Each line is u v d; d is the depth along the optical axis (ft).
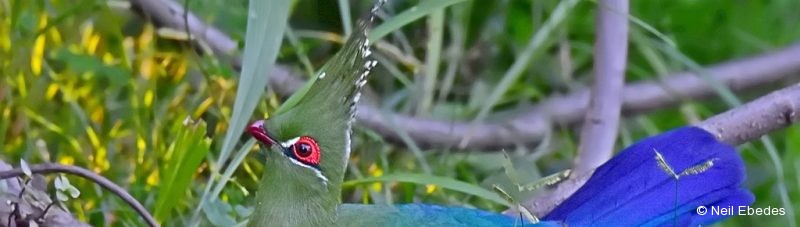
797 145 8.46
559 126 8.39
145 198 7.57
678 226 7.13
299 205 6.84
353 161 7.86
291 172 6.82
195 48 7.90
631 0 8.77
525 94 8.49
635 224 7.13
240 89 6.63
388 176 7.06
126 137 7.80
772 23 8.87
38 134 7.75
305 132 6.79
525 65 8.11
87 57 7.78
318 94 6.80
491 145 8.15
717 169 7.17
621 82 7.53
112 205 7.52
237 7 8.19
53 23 7.64
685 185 7.15
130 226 7.42
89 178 6.77
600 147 7.52
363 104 7.95
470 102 8.34
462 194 7.95
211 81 7.73
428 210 6.98
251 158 7.63
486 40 8.54
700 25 8.82
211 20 8.07
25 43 7.71
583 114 8.38
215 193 6.79
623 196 7.15
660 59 8.56
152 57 7.90
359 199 7.80
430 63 7.85
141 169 7.63
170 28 7.93
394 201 7.90
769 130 7.39
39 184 6.95
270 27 6.63
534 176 8.00
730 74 8.52
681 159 7.17
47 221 6.77
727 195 7.16
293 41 7.72
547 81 8.68
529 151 8.32
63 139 7.72
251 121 7.71
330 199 6.84
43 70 7.80
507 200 6.89
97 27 7.98
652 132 8.50
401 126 7.89
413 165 8.01
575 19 8.62
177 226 7.47
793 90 7.40
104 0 7.80
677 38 8.81
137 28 8.13
